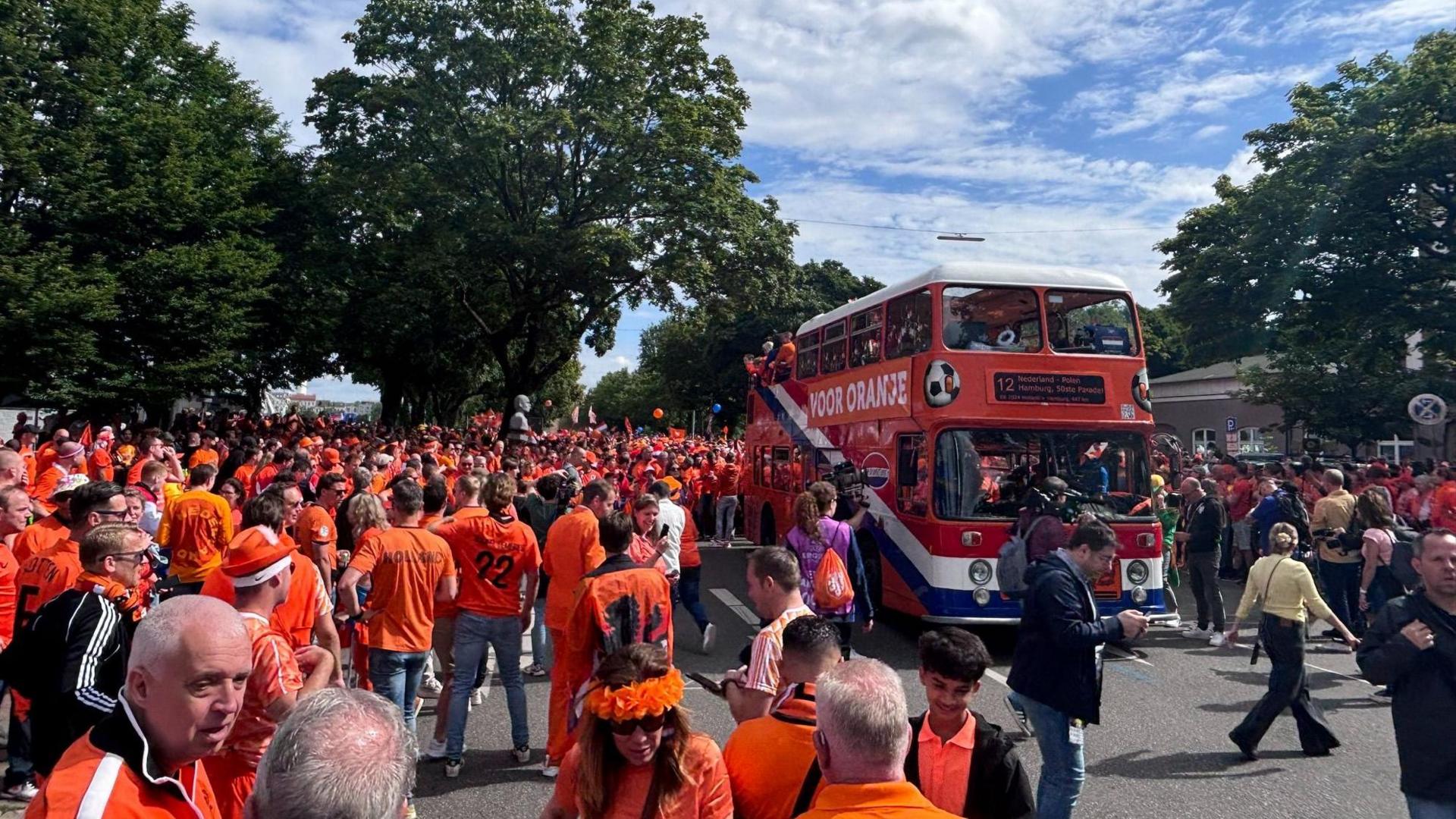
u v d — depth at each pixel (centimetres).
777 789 304
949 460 973
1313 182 2297
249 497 1248
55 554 515
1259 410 3953
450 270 2941
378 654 548
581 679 496
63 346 2206
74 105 2464
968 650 314
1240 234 2523
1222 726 737
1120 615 438
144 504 889
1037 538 820
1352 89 2384
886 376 1105
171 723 221
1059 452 993
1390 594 1038
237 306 2658
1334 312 2334
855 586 805
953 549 958
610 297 3306
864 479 1173
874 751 237
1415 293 2247
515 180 3195
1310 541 1198
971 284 999
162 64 2903
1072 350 1009
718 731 716
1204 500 1112
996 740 320
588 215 3161
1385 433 2716
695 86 3194
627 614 496
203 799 244
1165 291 2728
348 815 174
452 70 3014
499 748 662
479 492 693
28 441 1555
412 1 2969
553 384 6438
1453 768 378
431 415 6141
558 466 1941
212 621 229
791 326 5284
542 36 2986
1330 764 648
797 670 320
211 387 2875
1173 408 4453
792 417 1521
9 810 520
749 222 3145
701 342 5703
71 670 363
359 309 3247
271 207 3141
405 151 3027
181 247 2486
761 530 1698
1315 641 1086
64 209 2377
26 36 2389
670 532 908
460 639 604
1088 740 700
